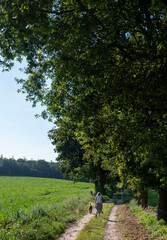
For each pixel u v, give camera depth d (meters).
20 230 8.73
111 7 5.61
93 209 19.94
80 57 7.50
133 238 9.77
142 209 18.30
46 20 6.32
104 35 6.21
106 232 11.05
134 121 7.38
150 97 6.30
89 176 38.12
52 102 9.00
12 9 6.22
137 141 7.20
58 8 7.38
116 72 7.15
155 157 7.41
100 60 7.16
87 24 6.45
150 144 6.80
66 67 7.21
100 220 14.07
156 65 6.27
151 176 12.17
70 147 35.38
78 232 10.50
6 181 86.00
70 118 8.88
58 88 8.98
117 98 7.46
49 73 9.05
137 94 6.72
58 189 56.38
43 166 173.50
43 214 12.70
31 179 102.69
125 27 6.25
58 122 10.12
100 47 6.72
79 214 15.70
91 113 8.15
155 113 6.29
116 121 8.04
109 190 50.16
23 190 50.66
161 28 5.78
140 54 6.86
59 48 7.05
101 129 9.09
